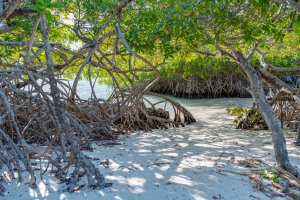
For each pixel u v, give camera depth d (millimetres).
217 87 24031
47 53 4637
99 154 6355
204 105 17797
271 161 5734
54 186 4359
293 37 8289
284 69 8133
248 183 4609
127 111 9703
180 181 4641
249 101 20328
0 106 5941
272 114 5301
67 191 4195
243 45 8164
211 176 4879
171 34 6098
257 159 5906
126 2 6121
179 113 11047
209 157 6137
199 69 18984
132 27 6258
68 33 8797
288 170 5086
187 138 8438
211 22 5762
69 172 4879
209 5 5480
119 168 5305
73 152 4359
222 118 12438
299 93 7285
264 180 4730
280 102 9812
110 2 6223
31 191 4234
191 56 9719
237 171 5141
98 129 8203
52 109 4926
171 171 5145
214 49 8641
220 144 7469
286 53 10688
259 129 9578
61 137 4863
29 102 6605
